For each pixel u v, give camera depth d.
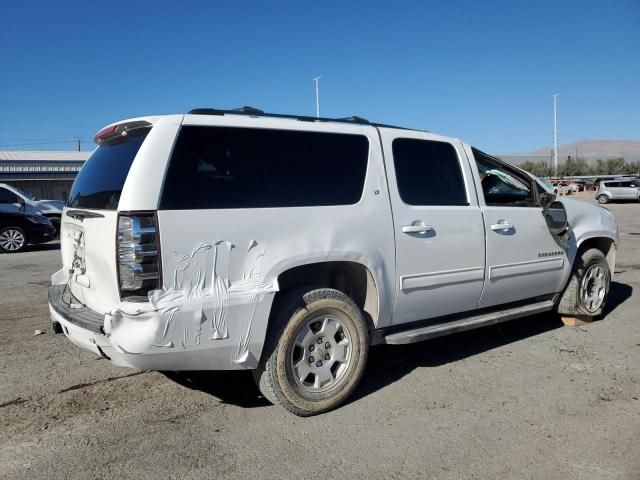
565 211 5.40
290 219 3.73
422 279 4.40
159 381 4.57
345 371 3.99
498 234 4.96
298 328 3.76
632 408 3.97
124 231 3.26
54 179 46.72
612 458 3.29
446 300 4.62
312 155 3.98
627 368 4.79
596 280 6.12
